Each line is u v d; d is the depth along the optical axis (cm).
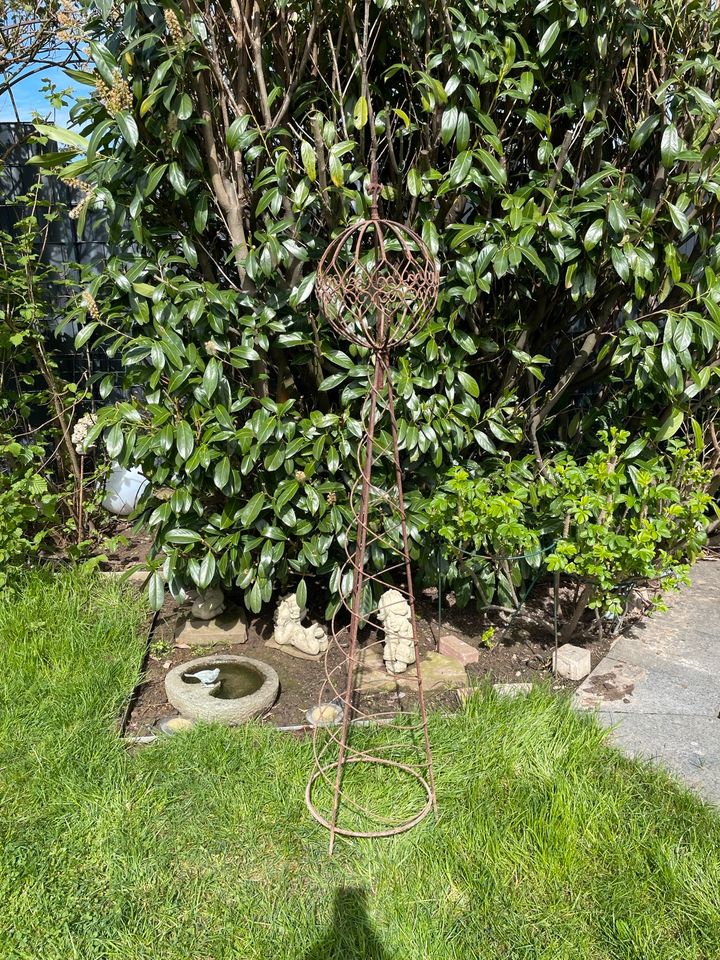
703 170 286
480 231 284
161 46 266
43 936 185
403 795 233
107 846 211
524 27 297
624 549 283
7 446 364
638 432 370
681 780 242
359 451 274
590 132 295
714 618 362
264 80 286
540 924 190
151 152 269
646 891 198
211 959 182
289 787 235
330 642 325
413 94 313
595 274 303
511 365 343
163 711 282
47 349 461
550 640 336
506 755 246
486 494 302
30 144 448
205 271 322
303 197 267
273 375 338
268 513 316
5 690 280
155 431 294
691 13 289
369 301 242
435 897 198
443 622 352
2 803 226
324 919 192
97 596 361
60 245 462
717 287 294
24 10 423
